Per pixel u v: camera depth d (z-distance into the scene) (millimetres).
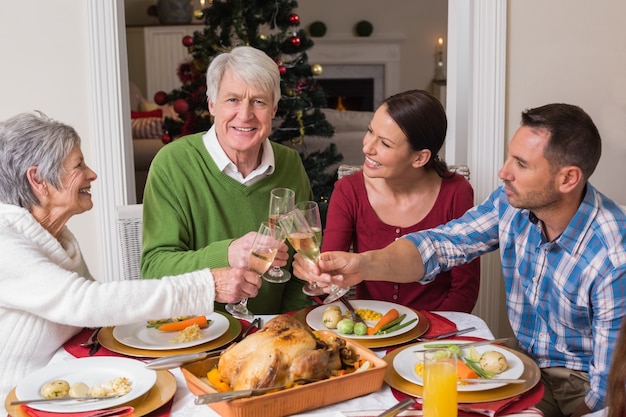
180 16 8078
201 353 1453
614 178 3131
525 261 1865
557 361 1881
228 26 4199
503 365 1428
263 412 1242
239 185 2125
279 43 4254
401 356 1514
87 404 1303
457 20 3141
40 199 1688
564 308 1791
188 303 1597
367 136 2062
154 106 6922
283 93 4199
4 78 2920
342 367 1398
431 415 1217
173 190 2078
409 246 1896
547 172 1665
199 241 2117
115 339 1645
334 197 2205
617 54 3037
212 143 2129
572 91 3057
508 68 3025
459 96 3217
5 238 1591
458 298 2061
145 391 1336
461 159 3279
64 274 1584
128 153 3043
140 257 2287
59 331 1683
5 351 1629
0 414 1565
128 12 8406
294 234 1577
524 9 2988
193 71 4500
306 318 1749
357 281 1789
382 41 8844
